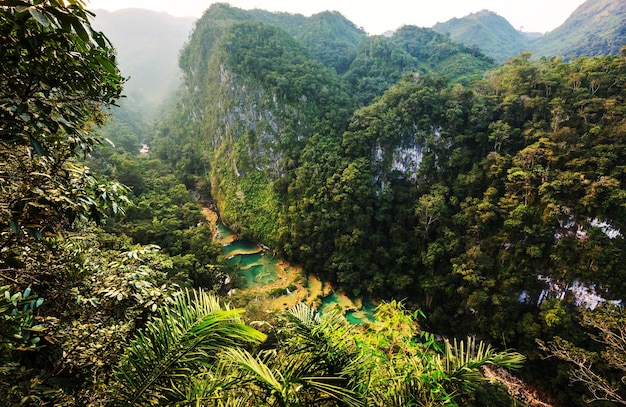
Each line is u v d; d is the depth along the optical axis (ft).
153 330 9.78
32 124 8.48
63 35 8.04
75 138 11.42
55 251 12.69
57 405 10.28
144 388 9.16
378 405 10.78
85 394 11.21
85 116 11.80
